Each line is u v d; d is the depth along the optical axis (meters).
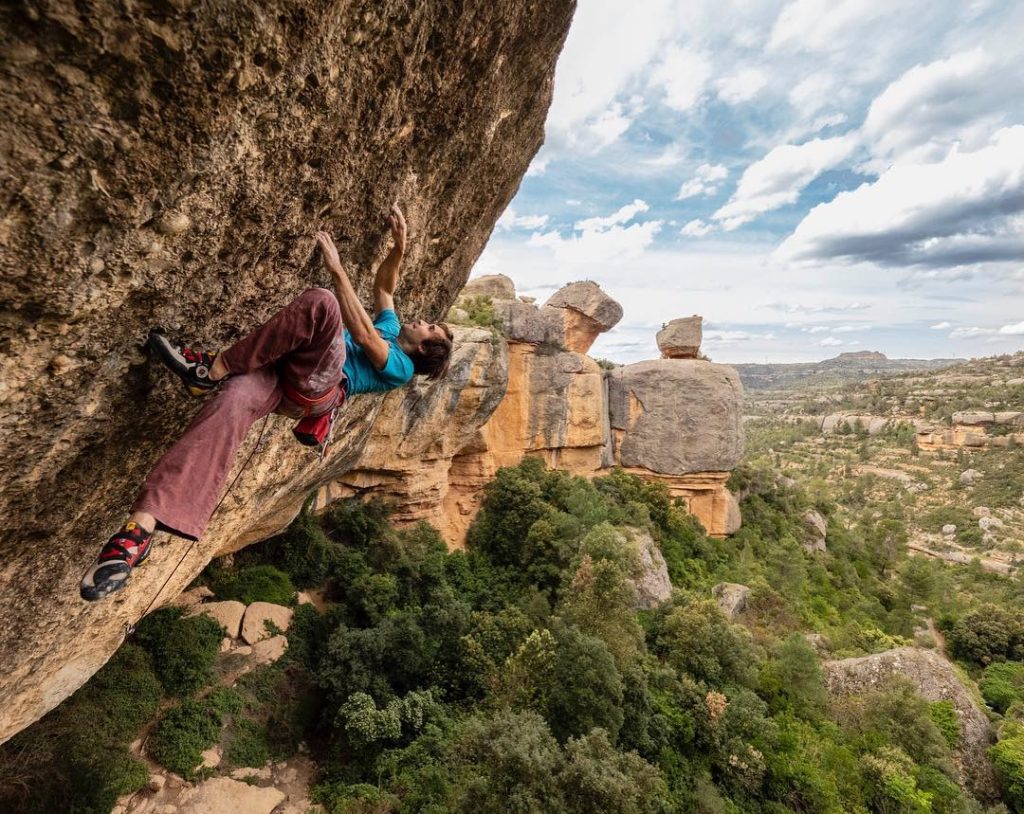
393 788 13.98
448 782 13.84
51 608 4.30
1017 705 24.16
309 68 2.65
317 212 3.63
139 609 5.98
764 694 21.23
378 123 3.62
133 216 2.34
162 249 2.63
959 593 46.28
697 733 18.12
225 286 3.29
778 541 38.81
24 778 11.03
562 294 36.88
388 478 23.44
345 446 9.60
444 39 3.67
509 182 7.14
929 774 18.70
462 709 17.03
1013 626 30.89
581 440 33.56
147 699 14.18
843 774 18.41
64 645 5.00
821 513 47.53
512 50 4.76
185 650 15.47
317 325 2.77
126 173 2.19
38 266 2.15
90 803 11.39
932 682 23.08
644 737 16.70
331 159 3.38
